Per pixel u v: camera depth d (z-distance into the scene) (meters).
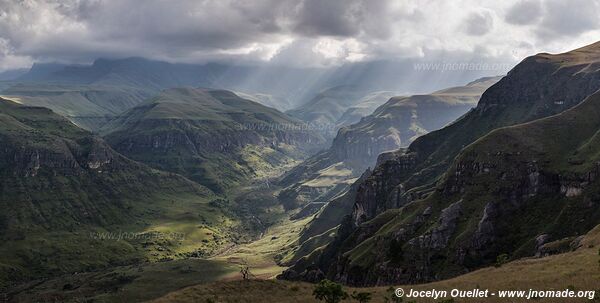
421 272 196.88
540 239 179.88
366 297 80.31
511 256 183.88
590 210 182.88
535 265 93.19
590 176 194.38
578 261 86.94
